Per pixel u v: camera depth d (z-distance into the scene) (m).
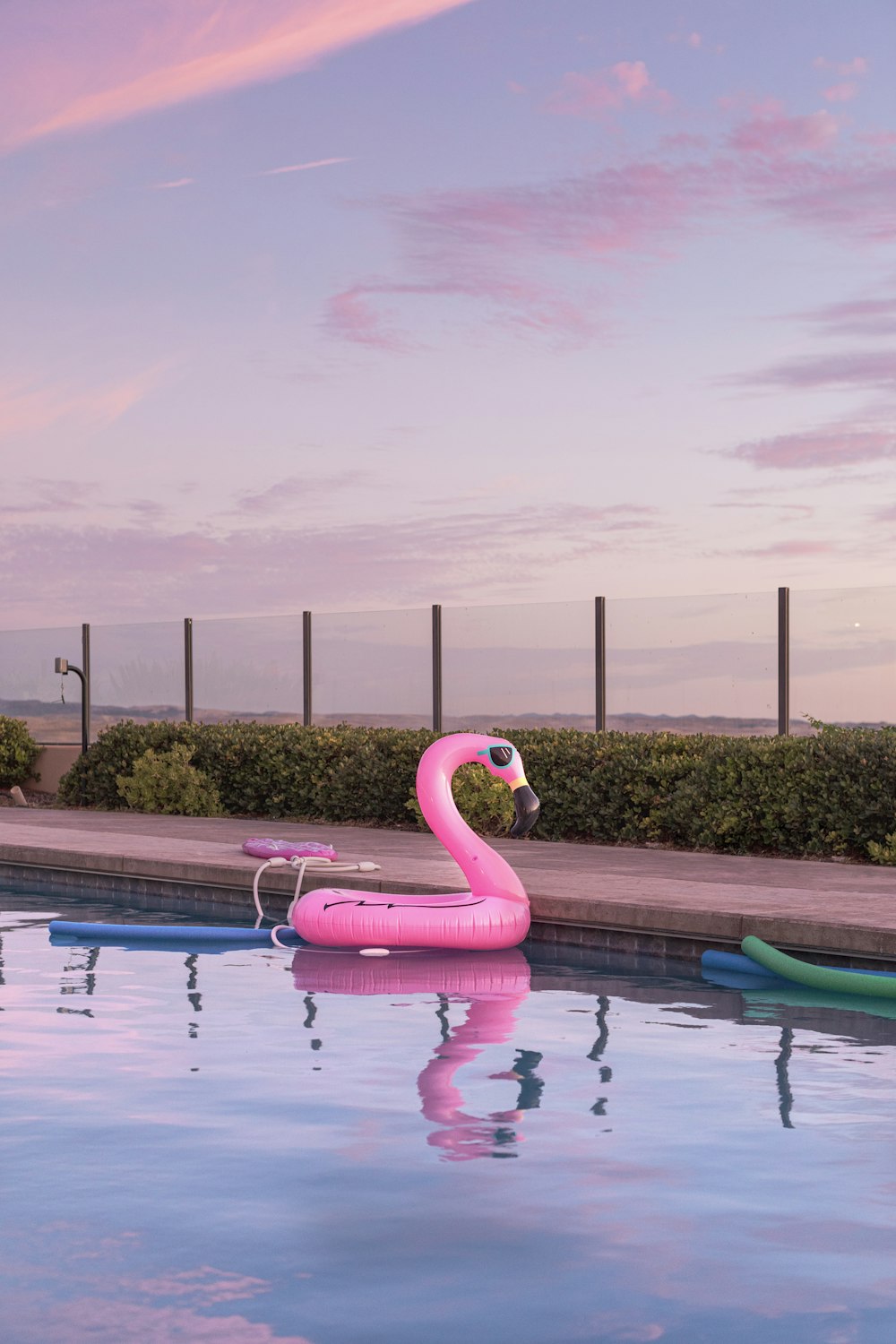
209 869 11.16
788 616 15.66
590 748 15.06
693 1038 6.45
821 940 8.17
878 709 15.02
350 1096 5.46
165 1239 4.00
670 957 8.77
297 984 7.80
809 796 12.89
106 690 22.73
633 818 14.49
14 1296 3.63
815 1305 3.60
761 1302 3.61
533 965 8.48
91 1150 4.79
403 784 16.28
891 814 12.30
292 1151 4.77
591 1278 3.76
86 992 7.54
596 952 8.95
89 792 20.39
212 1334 3.43
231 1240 4.00
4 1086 5.60
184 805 18.34
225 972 8.15
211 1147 4.82
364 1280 3.74
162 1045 6.31
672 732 16.45
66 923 9.53
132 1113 5.22
